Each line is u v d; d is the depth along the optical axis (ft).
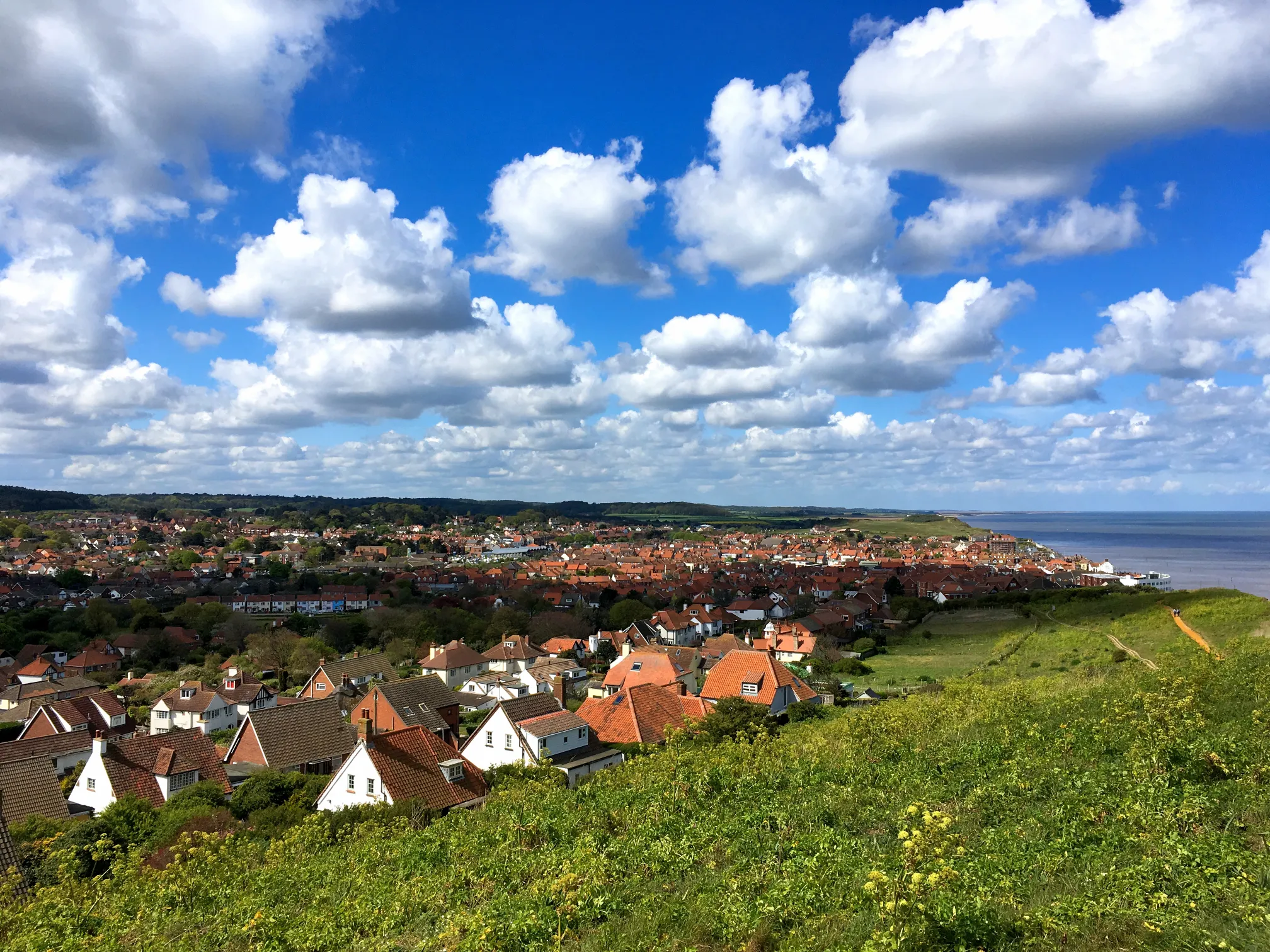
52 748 183.01
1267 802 47.29
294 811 119.03
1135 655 189.16
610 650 347.97
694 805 71.67
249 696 259.60
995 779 65.41
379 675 282.97
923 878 35.99
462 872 61.62
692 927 43.11
